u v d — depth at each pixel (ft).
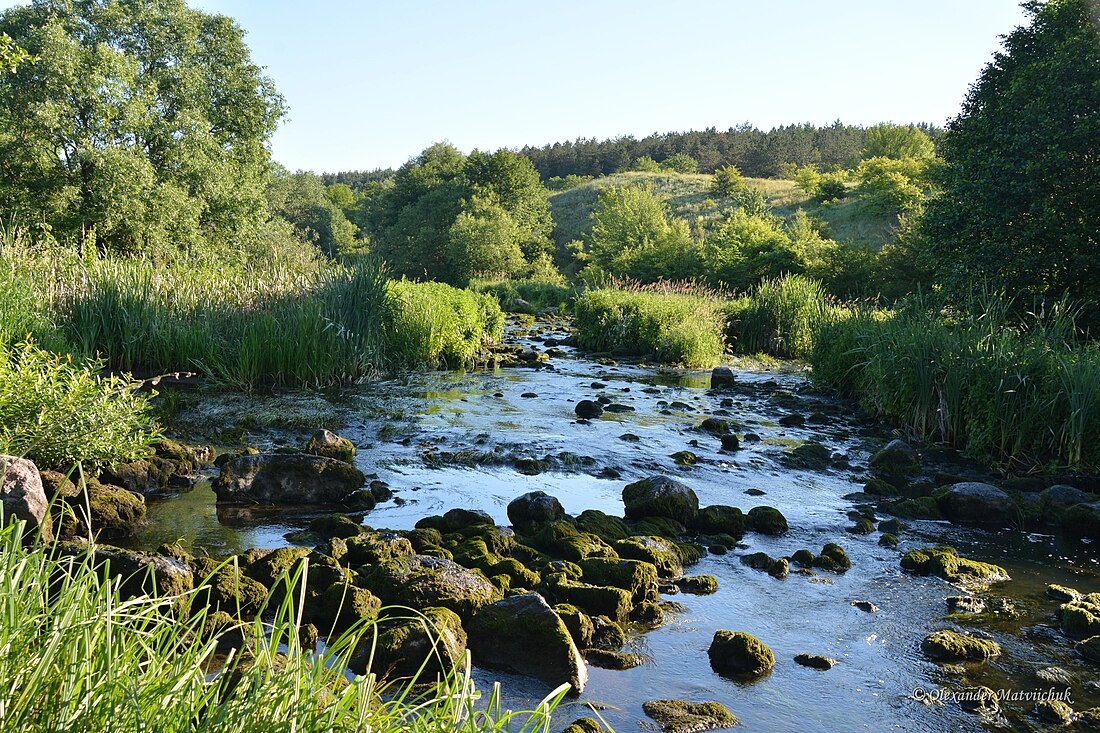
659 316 66.90
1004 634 16.33
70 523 18.57
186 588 14.94
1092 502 25.07
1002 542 22.71
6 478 16.99
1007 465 30.99
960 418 34.58
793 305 69.87
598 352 69.10
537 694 13.11
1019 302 44.55
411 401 40.14
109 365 42.27
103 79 81.51
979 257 47.34
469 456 29.19
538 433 33.65
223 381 42.04
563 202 303.89
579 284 164.86
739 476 28.60
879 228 179.63
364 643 13.48
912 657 15.16
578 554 18.74
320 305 45.29
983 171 48.24
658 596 17.58
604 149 415.03
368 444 30.63
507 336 81.46
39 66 78.33
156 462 24.13
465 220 210.38
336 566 16.42
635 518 22.98
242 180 103.30
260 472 23.35
